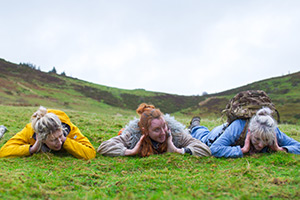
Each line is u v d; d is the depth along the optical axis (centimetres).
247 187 319
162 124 478
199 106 7600
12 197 279
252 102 498
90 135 696
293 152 480
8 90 6025
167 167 430
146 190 323
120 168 431
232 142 501
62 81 8744
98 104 6931
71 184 351
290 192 303
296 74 8338
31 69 9006
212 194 302
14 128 781
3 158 449
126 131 529
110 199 297
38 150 480
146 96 8856
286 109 5516
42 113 457
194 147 490
